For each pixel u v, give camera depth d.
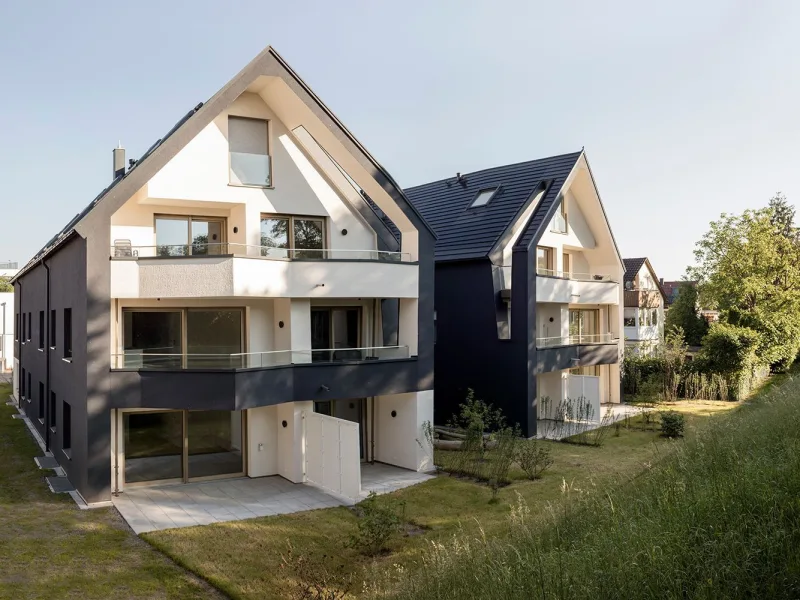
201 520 11.80
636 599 4.85
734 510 5.95
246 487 14.27
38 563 9.59
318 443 14.44
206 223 15.74
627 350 30.02
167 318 14.73
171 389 13.34
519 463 15.95
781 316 31.97
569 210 24.27
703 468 8.08
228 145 15.01
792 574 4.67
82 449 13.02
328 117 14.75
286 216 15.98
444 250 21.75
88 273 12.82
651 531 5.92
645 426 21.12
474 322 20.69
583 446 18.25
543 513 8.73
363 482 14.75
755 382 29.56
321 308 16.69
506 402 19.84
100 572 9.36
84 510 12.34
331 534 11.07
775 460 7.45
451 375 21.33
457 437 18.72
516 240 20.94
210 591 8.86
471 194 24.36
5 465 15.72
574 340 22.55
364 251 15.81
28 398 22.23
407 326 16.23
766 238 33.28
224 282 13.58
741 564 4.96
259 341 15.36
